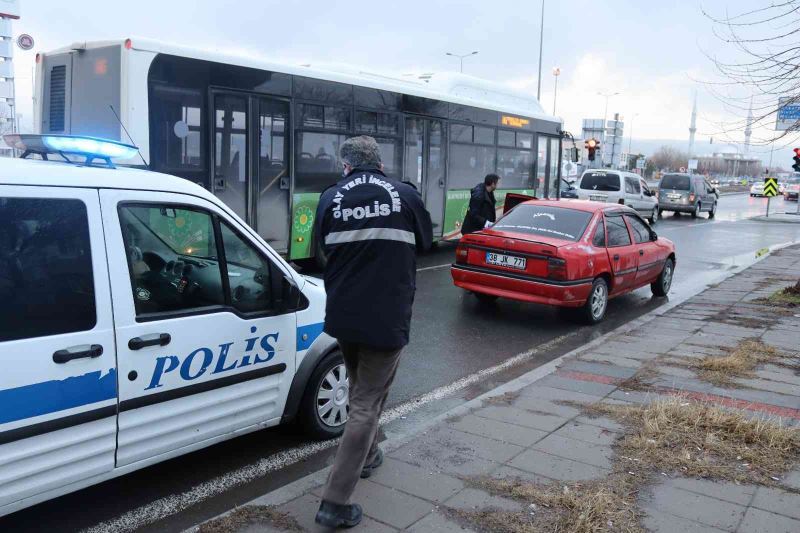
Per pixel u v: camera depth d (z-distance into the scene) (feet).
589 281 28.73
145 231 12.05
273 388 14.42
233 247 13.52
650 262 34.24
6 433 10.07
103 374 11.16
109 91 27.63
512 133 53.57
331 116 36.63
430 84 47.93
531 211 31.81
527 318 30.68
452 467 13.80
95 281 11.05
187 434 12.76
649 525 11.55
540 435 15.55
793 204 169.89
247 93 31.81
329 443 15.90
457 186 47.80
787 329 27.17
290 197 34.60
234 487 13.71
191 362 12.55
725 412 16.61
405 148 42.39
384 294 11.39
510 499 12.44
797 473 13.57
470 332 27.89
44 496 10.73
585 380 20.11
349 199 11.61
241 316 13.50
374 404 11.74
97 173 11.50
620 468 13.75
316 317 15.15
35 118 30.48
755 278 42.45
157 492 13.42
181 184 12.78
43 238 10.52
